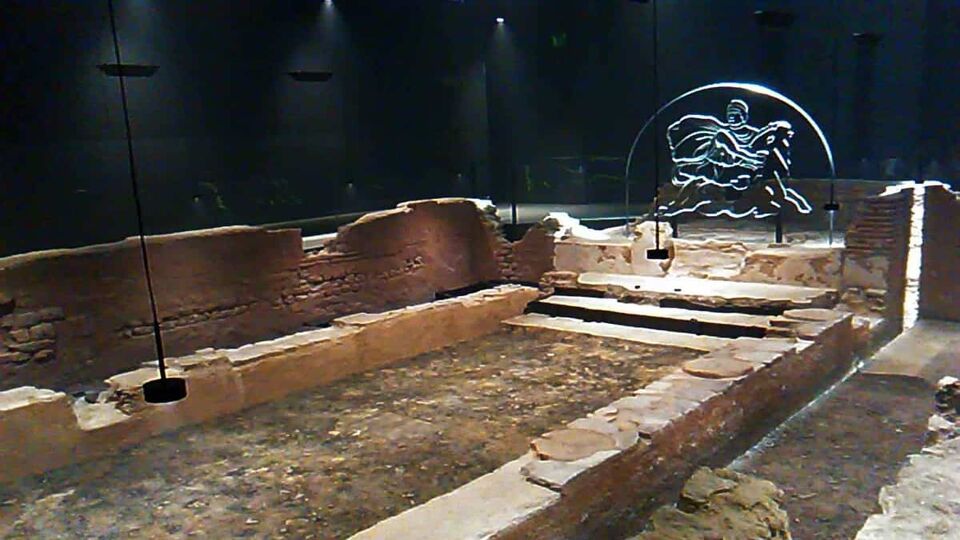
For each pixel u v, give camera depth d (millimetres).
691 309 7148
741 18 11180
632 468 3482
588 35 12086
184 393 3096
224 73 8898
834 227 9484
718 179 9180
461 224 9242
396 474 4004
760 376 4633
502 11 12086
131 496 3818
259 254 7145
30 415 4059
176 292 6492
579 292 8062
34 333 5559
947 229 7273
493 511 2854
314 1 9633
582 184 12648
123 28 7820
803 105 11133
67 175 7598
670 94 11922
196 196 8875
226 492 3832
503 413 4902
